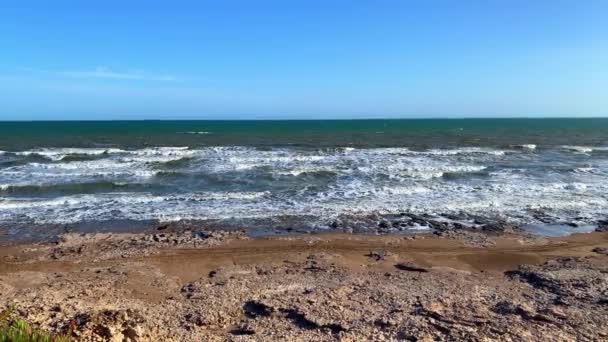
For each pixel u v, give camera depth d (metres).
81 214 14.02
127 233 12.22
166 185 18.45
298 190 17.56
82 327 5.57
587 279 8.35
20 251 10.66
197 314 6.78
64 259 10.12
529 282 8.50
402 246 11.30
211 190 17.59
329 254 10.61
